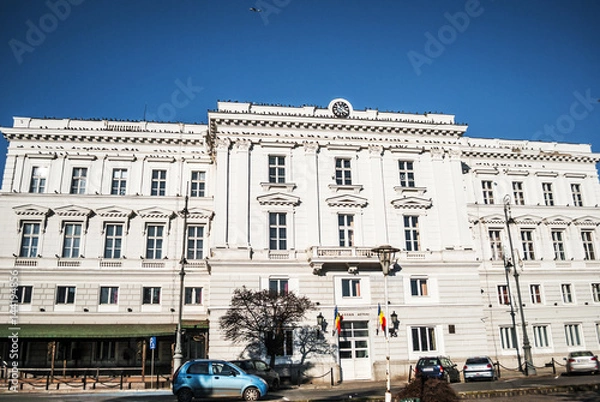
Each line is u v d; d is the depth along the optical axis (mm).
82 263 41938
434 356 37125
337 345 38625
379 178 43500
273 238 40844
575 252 49906
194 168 46281
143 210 43844
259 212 40969
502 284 47156
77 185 44312
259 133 42719
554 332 46812
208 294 43000
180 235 44156
